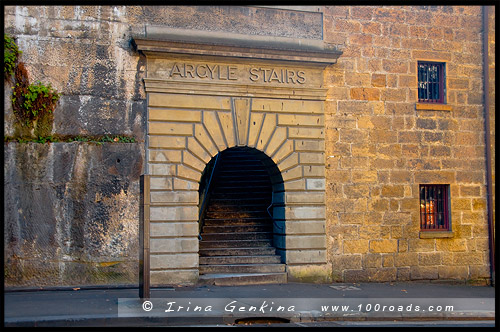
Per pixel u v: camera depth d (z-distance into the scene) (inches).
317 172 614.5
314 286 580.4
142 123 573.3
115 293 515.2
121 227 560.4
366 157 633.6
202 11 594.9
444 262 650.8
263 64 604.7
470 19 681.6
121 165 565.0
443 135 661.9
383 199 635.5
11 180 540.1
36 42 556.1
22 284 533.6
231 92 593.0
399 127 646.5
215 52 582.9
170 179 572.1
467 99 673.6
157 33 576.4
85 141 558.9
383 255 630.5
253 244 636.7
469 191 666.8
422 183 650.2
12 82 549.0
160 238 564.1
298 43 616.7
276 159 603.8
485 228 669.3
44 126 552.7
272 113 606.2
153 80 571.8
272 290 543.8
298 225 605.9
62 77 559.2
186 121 580.1
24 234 538.9
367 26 645.3
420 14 663.8
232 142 591.5
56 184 550.0
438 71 676.1
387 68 647.8
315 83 620.1
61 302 461.1
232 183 740.7
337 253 617.3
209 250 617.3
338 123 627.5
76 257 548.4
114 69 570.3
